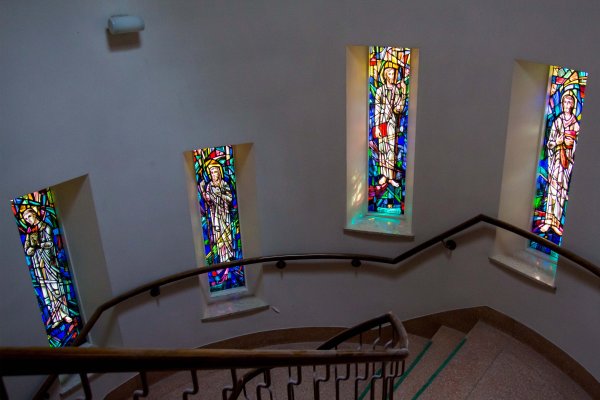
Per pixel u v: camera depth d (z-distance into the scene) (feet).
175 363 6.01
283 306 20.40
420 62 16.42
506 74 15.30
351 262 19.67
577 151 13.85
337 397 10.55
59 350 5.16
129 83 15.78
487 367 16.08
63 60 14.43
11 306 14.34
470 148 16.67
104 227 16.52
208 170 19.02
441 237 17.57
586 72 13.14
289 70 17.40
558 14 13.42
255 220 19.33
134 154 16.47
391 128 18.80
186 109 16.87
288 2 16.71
